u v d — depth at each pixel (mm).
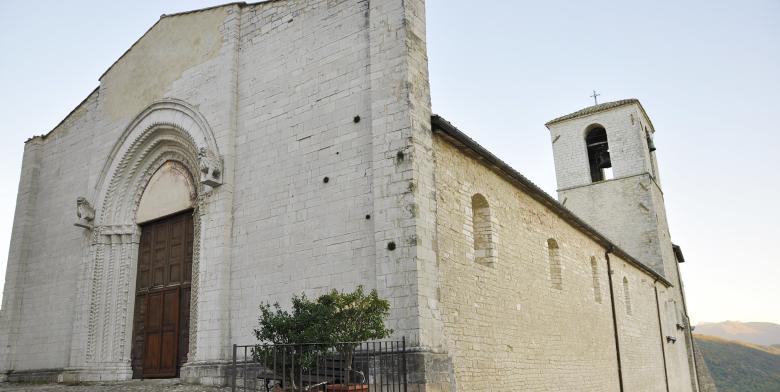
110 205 19641
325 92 14531
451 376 11625
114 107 20406
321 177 14016
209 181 15578
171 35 19078
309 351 9906
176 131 18219
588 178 38344
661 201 39219
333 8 15008
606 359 21500
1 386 19422
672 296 36500
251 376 13688
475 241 15273
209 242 15562
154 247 19016
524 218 17281
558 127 40312
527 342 15773
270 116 15602
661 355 29547
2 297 22219
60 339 20047
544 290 17594
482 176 15219
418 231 11852
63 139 22891
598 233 22469
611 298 23625
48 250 21781
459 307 12961
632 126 37719
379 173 12617
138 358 18250
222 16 17547
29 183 23172
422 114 12914
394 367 11156
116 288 19000
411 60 13047
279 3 16359
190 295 17312
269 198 14953
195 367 14812
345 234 13172
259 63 16328
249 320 14422
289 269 13984
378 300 10609
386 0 13711
